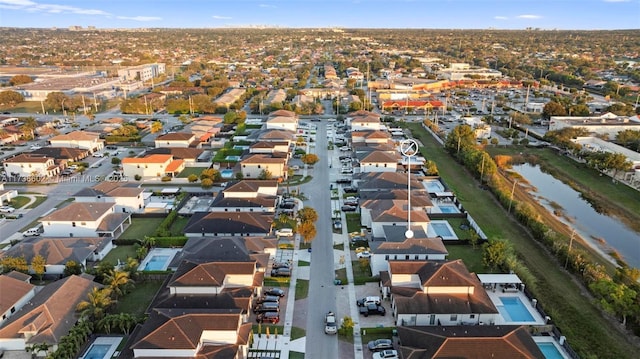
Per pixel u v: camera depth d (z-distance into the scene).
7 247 92.81
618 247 98.88
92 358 61.81
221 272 72.62
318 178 135.88
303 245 94.00
